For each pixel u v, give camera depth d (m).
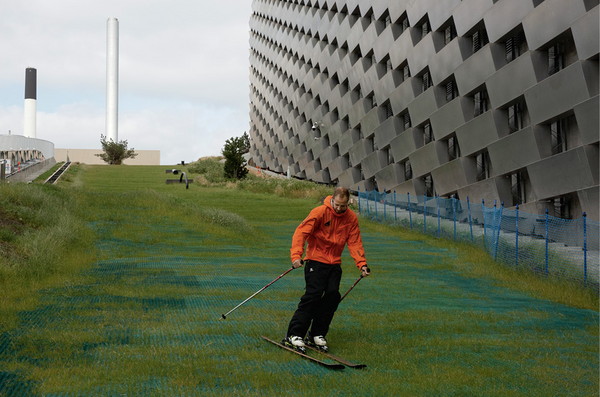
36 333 6.52
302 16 63.66
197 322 7.43
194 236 19.53
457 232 22.84
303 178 67.19
